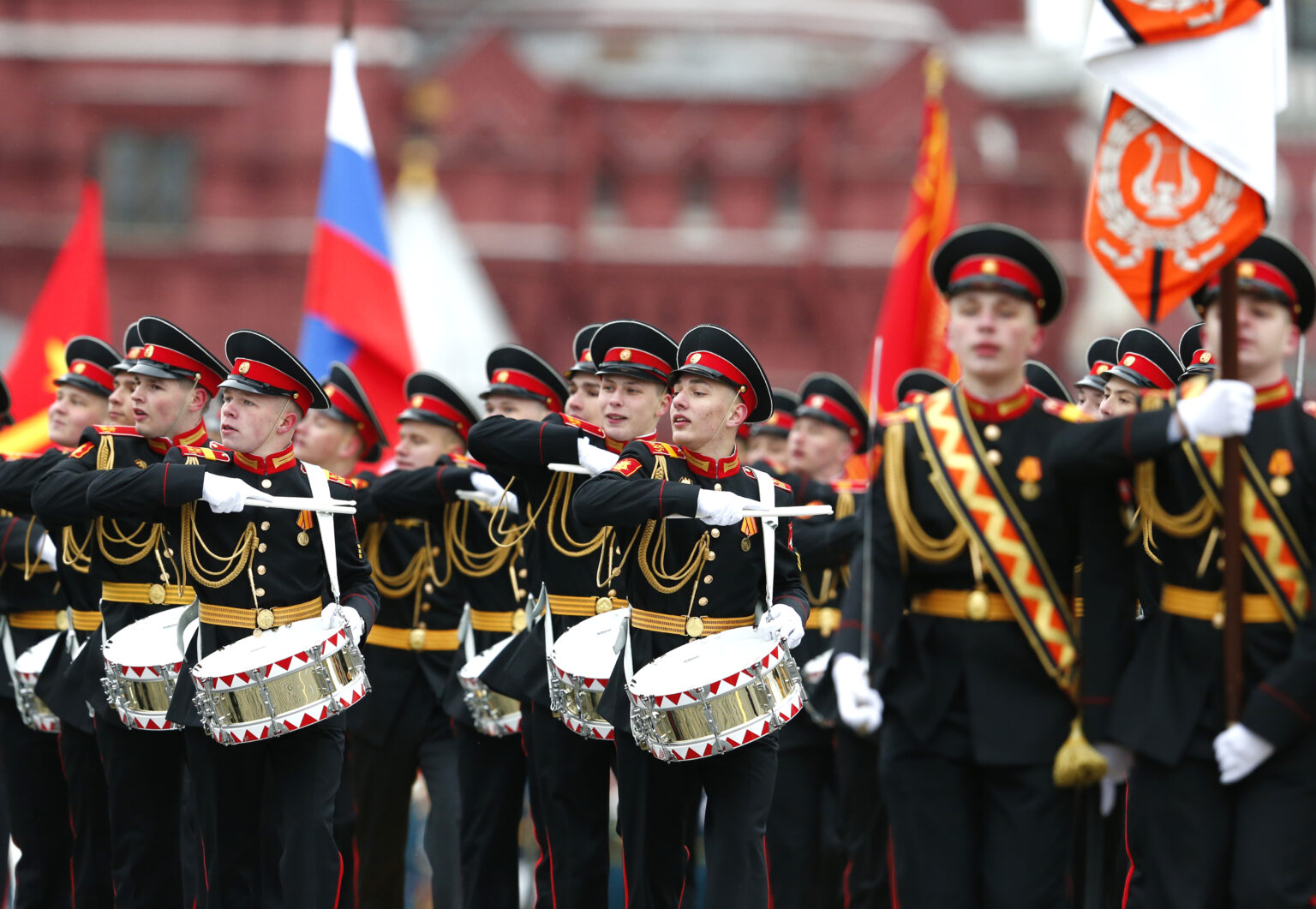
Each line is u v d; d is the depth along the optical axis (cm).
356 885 3081
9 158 12238
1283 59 1955
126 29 12300
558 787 2480
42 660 2758
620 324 2573
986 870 1916
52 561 2911
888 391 4244
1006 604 1928
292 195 12269
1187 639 1888
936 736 1941
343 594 2511
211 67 12300
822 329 12656
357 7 12294
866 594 1988
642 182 12738
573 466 2511
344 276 4350
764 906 2230
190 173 12338
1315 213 13262
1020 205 12769
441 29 13550
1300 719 1788
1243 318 1920
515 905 2781
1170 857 1866
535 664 2539
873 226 12694
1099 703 1870
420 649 3064
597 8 13075
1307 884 1800
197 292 12294
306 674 2294
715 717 2147
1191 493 1884
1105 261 1948
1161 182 1928
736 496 2244
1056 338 12350
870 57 13075
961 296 1956
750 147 12725
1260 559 1859
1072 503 1923
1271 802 1819
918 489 1966
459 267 10112
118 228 12294
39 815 2848
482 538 2948
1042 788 1897
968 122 12769
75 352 3020
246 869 2392
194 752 2358
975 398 1972
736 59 12975
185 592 2528
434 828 3039
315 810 2348
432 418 3219
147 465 2583
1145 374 2625
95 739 2648
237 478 2438
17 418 4488
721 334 2348
